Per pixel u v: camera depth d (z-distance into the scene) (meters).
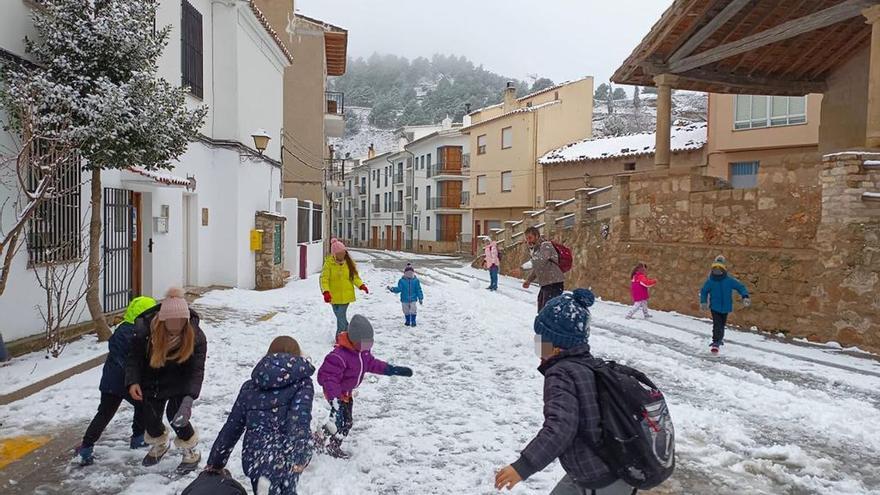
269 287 17.22
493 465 4.84
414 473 4.66
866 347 9.05
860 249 9.19
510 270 24.56
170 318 4.29
